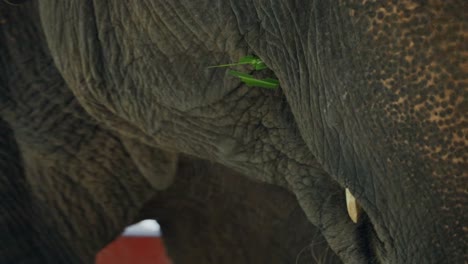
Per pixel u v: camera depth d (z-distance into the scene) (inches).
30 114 258.5
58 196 265.0
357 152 165.0
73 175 262.4
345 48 160.1
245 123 209.5
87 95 233.1
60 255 270.7
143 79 216.2
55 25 236.4
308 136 180.9
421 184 153.9
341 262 231.8
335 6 161.5
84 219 268.8
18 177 264.8
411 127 152.1
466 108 147.4
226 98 205.6
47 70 257.1
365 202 167.8
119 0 216.7
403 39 150.3
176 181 274.4
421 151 152.1
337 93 163.5
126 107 224.8
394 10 150.8
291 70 180.5
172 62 208.4
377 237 177.6
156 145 237.3
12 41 259.0
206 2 195.5
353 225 186.7
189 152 224.2
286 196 272.8
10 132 262.2
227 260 288.8
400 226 161.2
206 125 214.1
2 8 258.1
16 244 263.3
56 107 257.0
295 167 208.5
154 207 283.7
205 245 289.6
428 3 148.5
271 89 202.7
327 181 204.2
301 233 272.1
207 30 196.7
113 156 260.2
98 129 256.8
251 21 186.9
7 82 260.1
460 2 146.9
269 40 184.1
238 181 275.1
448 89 147.9
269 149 210.5
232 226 283.9
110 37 221.8
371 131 157.8
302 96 178.4
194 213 285.3
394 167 156.3
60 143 257.4
